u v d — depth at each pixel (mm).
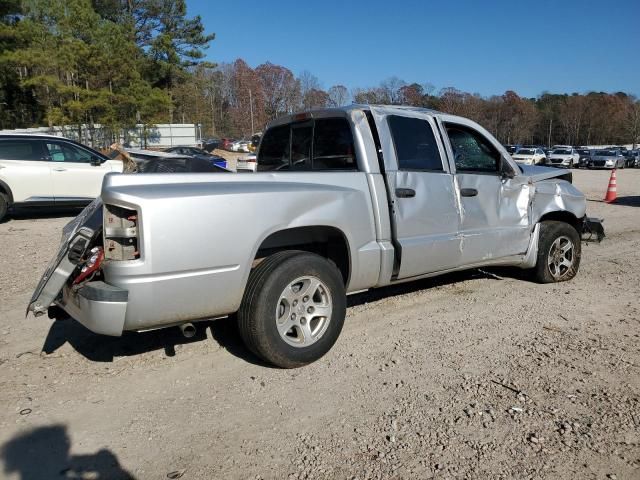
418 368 3979
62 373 3924
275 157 5398
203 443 3064
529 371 3912
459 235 5031
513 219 5574
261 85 88500
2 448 3010
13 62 30641
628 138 100438
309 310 3990
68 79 30141
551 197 5949
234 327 4590
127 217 3342
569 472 2777
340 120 4570
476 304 5461
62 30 29109
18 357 4195
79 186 11211
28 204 10805
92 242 3562
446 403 3463
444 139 4973
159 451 2994
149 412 3391
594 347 4352
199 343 4461
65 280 3525
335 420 3283
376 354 4238
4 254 7785
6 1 32844
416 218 4645
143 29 49688
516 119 97625
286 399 3539
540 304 5457
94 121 31625
